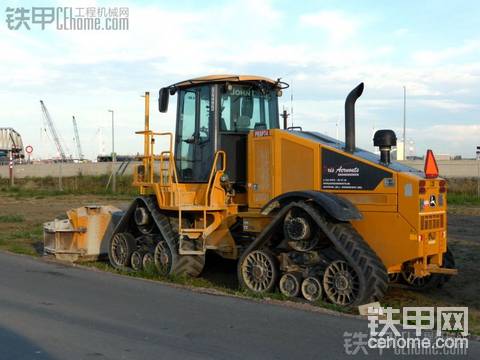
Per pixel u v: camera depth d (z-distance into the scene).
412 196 7.76
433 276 8.95
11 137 67.56
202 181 9.85
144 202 10.48
